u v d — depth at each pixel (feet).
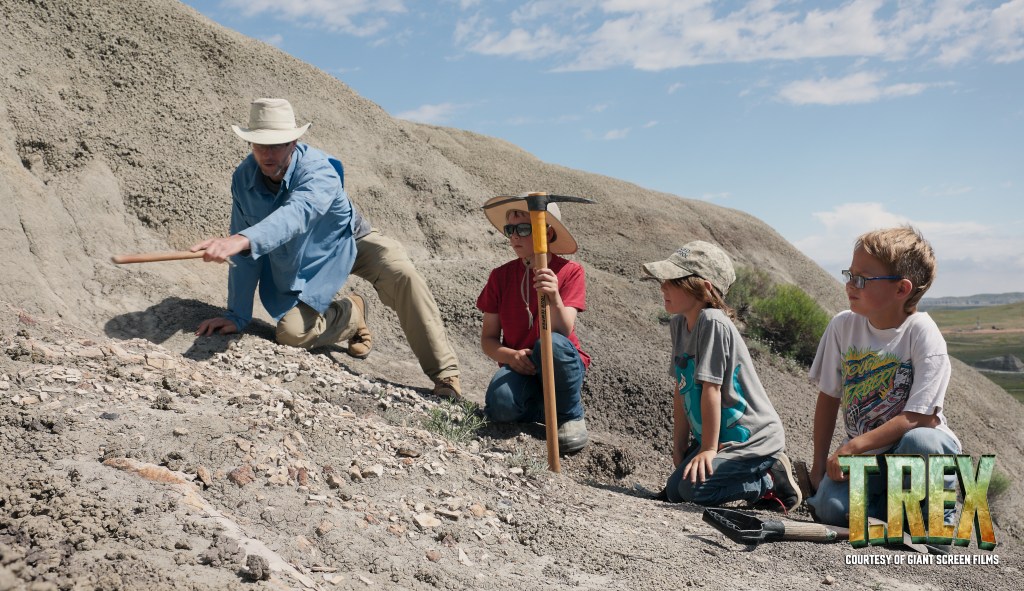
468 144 48.65
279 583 7.14
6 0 22.50
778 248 50.72
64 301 15.23
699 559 10.15
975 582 10.11
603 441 16.94
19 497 7.48
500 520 10.44
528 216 14.96
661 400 22.84
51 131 18.93
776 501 13.78
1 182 16.12
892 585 9.84
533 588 8.57
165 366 12.56
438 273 26.89
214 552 7.34
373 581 7.97
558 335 14.93
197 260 19.24
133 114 22.86
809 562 10.48
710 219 48.65
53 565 6.55
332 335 17.17
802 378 31.50
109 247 17.72
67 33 23.47
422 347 16.71
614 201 45.83
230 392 12.01
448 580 8.36
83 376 11.16
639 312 32.17
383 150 33.81
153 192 19.99
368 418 13.10
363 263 16.85
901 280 11.68
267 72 31.45
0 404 9.66
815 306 35.65
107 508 7.79
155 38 27.07
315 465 10.32
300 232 13.67
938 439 11.30
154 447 9.53
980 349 292.61
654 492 15.44
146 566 6.86
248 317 16.02
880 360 12.10
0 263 14.60
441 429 14.23
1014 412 40.70
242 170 14.97
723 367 13.15
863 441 11.64
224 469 9.50
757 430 13.35
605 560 9.68
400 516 9.72
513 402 15.28
